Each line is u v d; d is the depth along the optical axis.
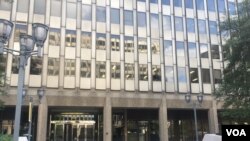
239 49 20.64
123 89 34.72
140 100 35.19
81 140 37.16
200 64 38.97
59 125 36.88
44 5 33.75
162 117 35.62
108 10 36.19
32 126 33.12
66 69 33.09
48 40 33.03
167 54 37.78
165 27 38.53
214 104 38.03
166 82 36.84
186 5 40.41
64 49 33.44
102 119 37.22
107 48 35.09
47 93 31.78
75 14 34.81
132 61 35.91
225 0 42.47
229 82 22.09
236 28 21.27
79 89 33.06
